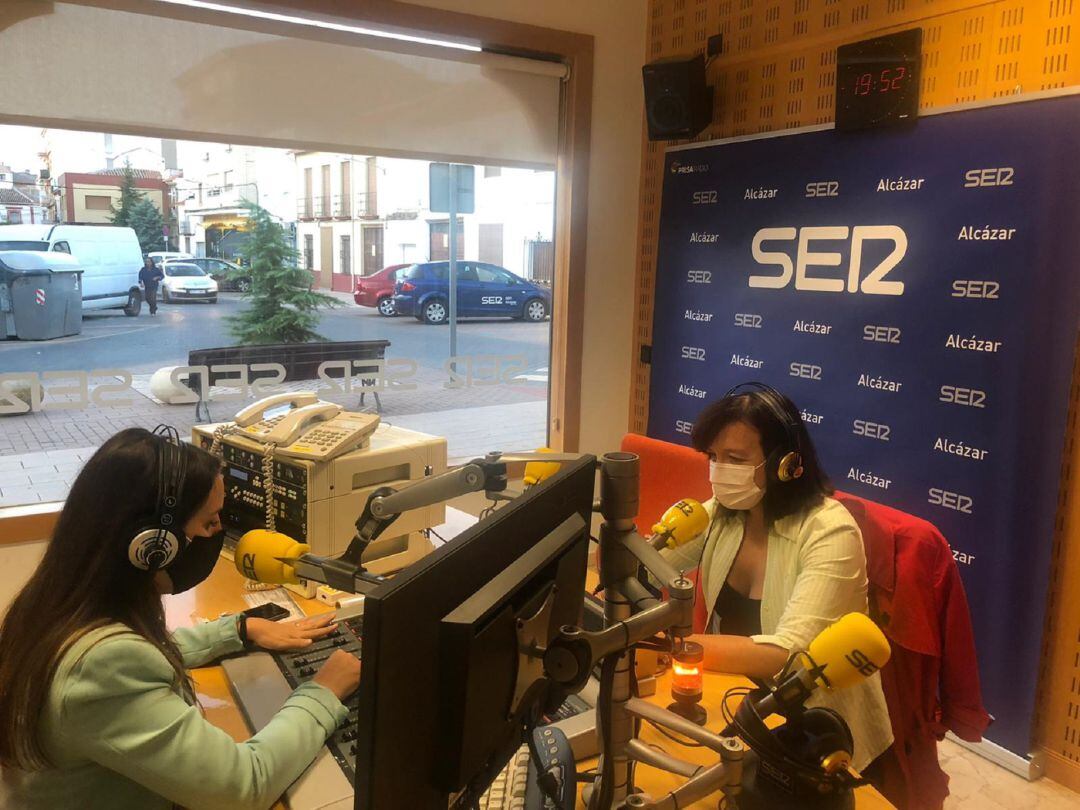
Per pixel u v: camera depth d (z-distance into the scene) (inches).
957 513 91.2
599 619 51.0
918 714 65.4
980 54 86.7
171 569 46.0
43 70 90.4
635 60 129.2
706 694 53.8
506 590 30.6
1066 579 84.4
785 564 63.7
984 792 86.8
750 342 115.3
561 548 35.8
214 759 39.8
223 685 53.4
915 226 93.0
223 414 110.5
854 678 32.8
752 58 113.2
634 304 137.2
